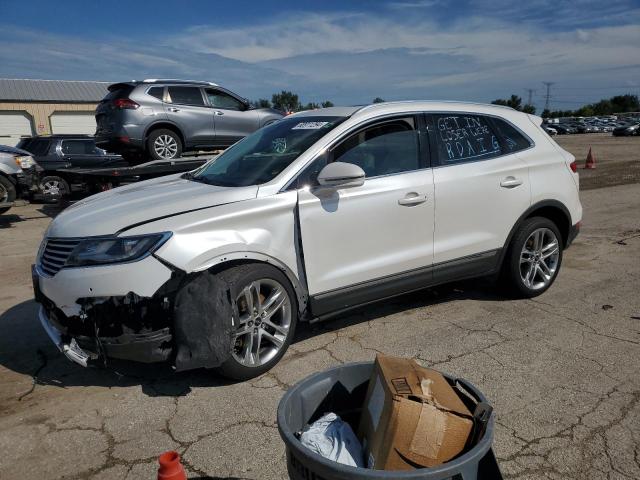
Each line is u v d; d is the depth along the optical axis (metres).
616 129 48.19
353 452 1.91
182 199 3.64
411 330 4.43
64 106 37.97
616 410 3.20
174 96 9.85
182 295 3.25
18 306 5.33
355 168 3.66
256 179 3.88
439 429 1.73
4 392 3.59
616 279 5.70
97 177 8.87
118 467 2.79
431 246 4.36
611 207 10.13
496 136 4.84
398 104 4.42
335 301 3.95
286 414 1.91
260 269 3.58
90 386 3.65
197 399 3.43
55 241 3.60
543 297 5.16
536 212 5.05
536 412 3.19
